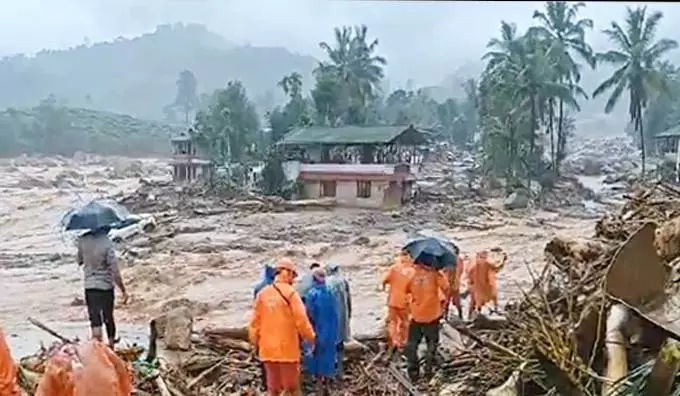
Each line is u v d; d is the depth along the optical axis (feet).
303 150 154.20
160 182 150.30
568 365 20.86
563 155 148.05
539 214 126.72
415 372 32.22
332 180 148.05
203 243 102.99
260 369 30.94
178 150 163.73
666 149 114.52
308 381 30.63
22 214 103.86
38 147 135.85
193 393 28.37
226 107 165.99
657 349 20.97
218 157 162.91
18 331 48.52
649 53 119.55
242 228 117.91
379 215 132.57
